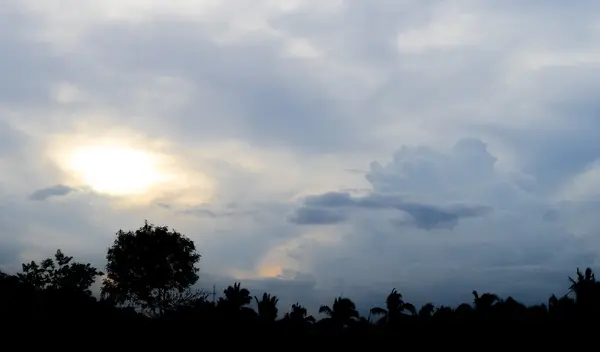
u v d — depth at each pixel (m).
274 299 66.56
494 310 60.09
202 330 56.25
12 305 51.66
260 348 57.09
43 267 78.19
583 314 54.69
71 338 51.47
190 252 78.44
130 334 54.97
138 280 75.44
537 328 55.44
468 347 56.53
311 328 62.59
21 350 48.97
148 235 76.62
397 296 66.62
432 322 60.16
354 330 63.16
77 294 56.34
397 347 59.53
